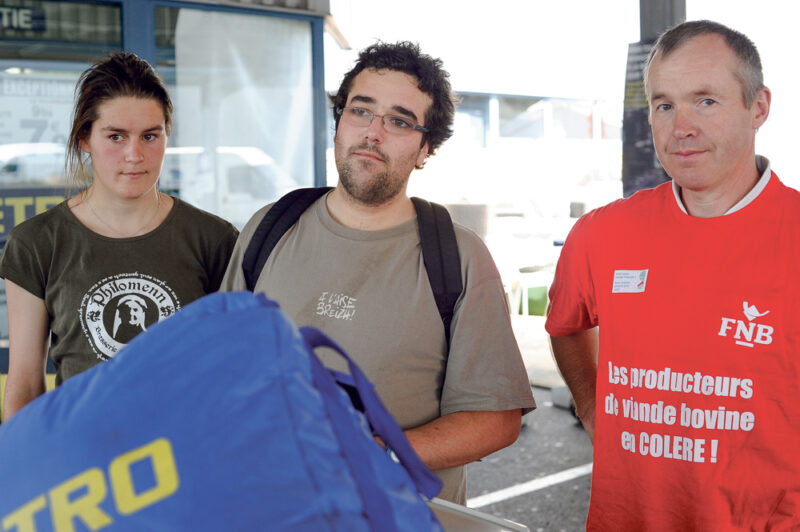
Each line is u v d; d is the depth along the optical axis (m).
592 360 1.80
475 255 1.47
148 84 1.63
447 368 1.45
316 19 4.78
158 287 1.70
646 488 1.43
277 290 1.50
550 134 15.92
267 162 4.75
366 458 0.60
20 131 4.01
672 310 1.41
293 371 0.57
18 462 0.58
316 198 1.60
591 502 1.54
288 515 0.53
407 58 1.45
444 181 13.34
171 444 0.54
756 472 1.34
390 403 1.42
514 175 14.53
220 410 0.55
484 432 1.40
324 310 1.45
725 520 1.36
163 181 4.48
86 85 1.61
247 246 1.57
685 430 1.39
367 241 1.47
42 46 4.04
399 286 1.44
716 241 1.38
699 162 1.36
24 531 0.56
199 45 4.47
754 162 1.40
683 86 1.36
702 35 1.37
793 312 1.32
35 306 1.67
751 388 1.33
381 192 1.46
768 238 1.35
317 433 0.55
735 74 1.33
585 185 15.88
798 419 1.32
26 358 1.67
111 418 0.57
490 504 3.63
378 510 0.58
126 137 1.62
